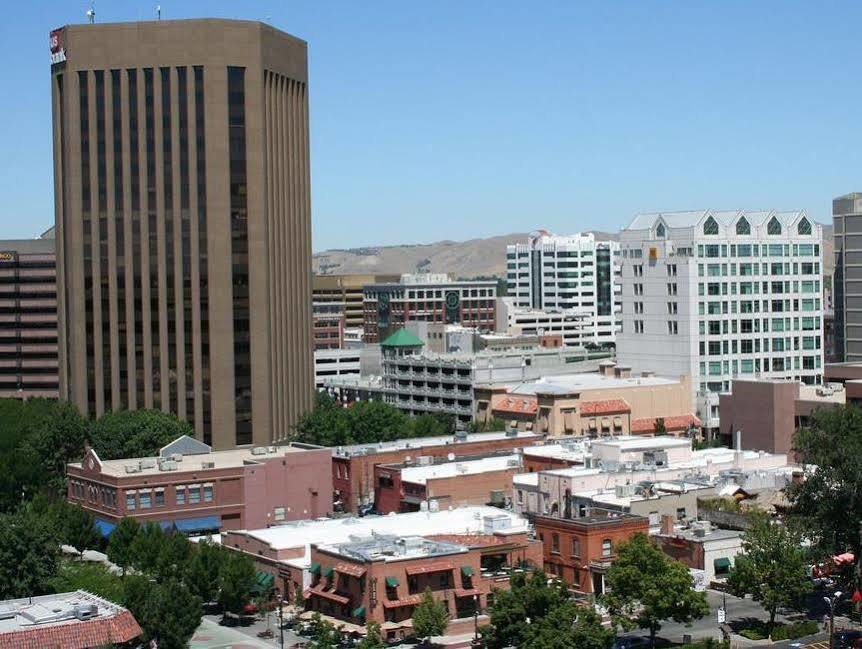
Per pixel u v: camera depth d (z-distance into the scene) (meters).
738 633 168.75
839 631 168.50
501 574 173.25
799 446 187.50
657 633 168.75
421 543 171.50
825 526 174.88
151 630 152.62
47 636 134.75
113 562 197.88
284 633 169.75
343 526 195.00
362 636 161.50
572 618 148.88
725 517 193.12
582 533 179.38
